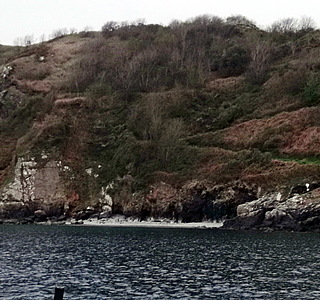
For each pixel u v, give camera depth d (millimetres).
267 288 29078
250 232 61219
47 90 111375
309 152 74000
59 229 69812
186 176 78188
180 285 30312
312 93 87625
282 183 67062
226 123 91062
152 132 89312
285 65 101000
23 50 142125
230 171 74188
